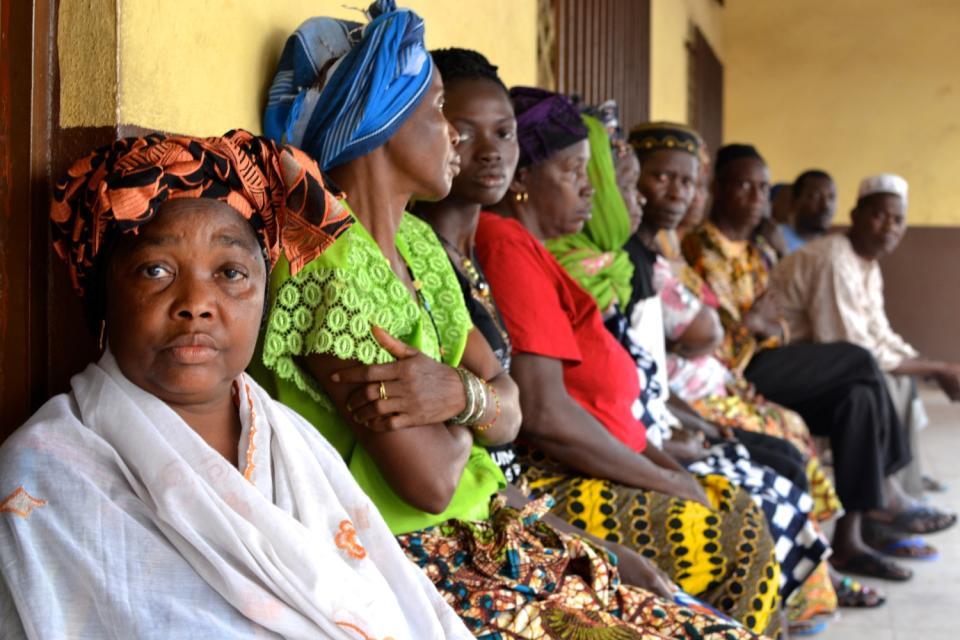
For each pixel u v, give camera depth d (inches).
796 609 130.8
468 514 71.9
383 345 63.8
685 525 95.1
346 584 50.6
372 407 63.1
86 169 50.0
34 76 57.4
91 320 54.7
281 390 66.6
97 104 60.1
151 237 49.5
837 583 149.7
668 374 145.6
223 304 50.7
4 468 46.5
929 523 183.6
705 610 79.3
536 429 93.2
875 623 143.4
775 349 172.9
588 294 102.3
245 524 48.4
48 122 58.7
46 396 59.2
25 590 44.2
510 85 146.0
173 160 48.9
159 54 64.4
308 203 54.9
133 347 49.9
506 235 94.3
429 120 71.7
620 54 229.9
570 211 107.3
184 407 52.9
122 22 60.4
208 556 47.0
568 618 66.4
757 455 131.6
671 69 301.0
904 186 192.1
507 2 142.9
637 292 124.6
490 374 77.0
